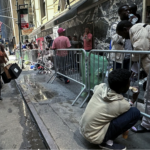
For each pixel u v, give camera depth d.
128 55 3.03
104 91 1.87
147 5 3.89
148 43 2.10
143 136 2.22
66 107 3.26
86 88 3.41
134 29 2.13
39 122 2.66
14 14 25.58
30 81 5.64
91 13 6.23
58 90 4.41
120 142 2.11
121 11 2.97
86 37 6.00
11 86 5.39
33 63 9.02
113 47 3.20
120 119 1.80
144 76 2.62
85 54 3.27
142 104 2.97
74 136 2.25
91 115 1.86
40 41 12.60
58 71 5.12
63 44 4.86
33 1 15.33
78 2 6.75
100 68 3.28
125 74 1.72
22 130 2.64
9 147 2.22
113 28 3.13
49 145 2.07
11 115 3.21
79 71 3.72
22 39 22.00
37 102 3.60
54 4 10.72
